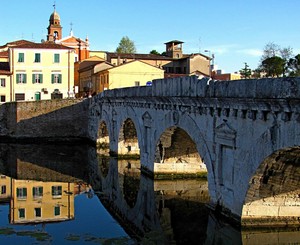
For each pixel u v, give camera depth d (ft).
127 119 160.04
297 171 74.23
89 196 122.31
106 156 189.98
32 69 292.61
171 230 88.63
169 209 103.60
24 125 240.12
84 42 386.93
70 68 297.94
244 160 78.74
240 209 81.05
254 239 80.59
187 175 130.72
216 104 86.74
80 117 243.60
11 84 289.94
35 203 115.14
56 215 102.78
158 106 123.03
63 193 126.93
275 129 68.64
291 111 64.03
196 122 98.53
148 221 95.20
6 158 188.03
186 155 129.39
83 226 93.04
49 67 294.87
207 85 87.61
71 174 155.84
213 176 91.66
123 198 119.03
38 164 174.60
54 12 413.59
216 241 82.28
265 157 71.51
